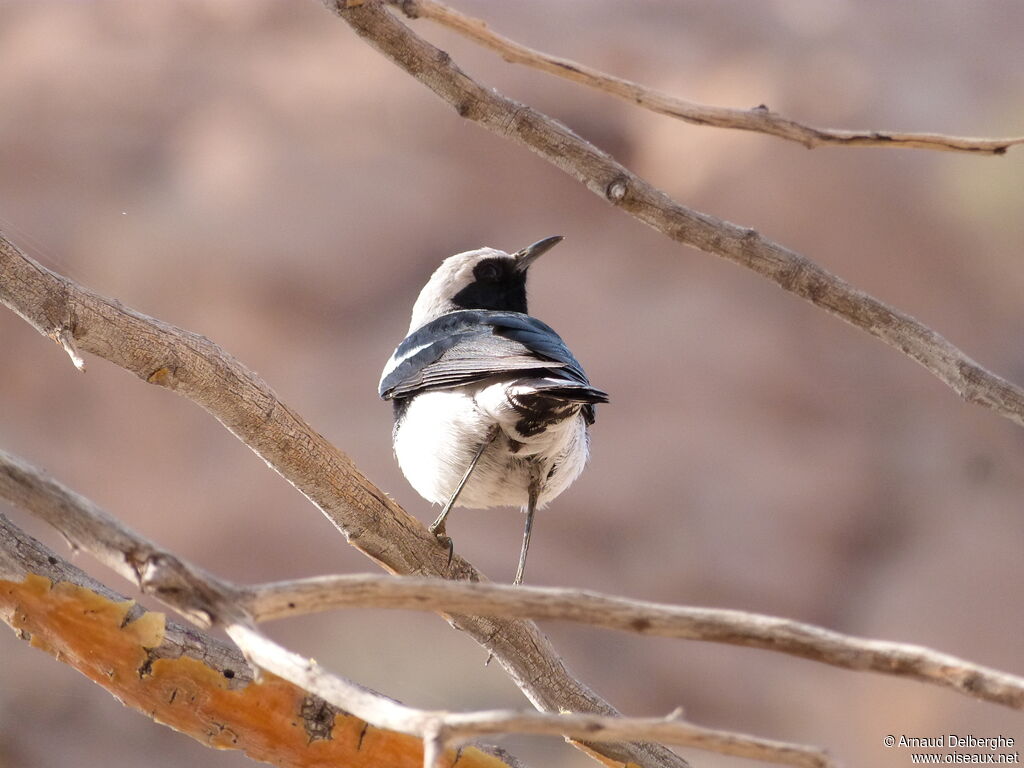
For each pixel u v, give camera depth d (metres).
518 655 6.36
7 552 5.15
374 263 19.16
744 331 19.05
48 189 19.02
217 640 5.41
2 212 18.47
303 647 15.16
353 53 21.20
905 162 19.83
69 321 5.50
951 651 15.95
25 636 5.24
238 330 18.44
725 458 17.70
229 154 19.69
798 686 15.56
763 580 16.73
